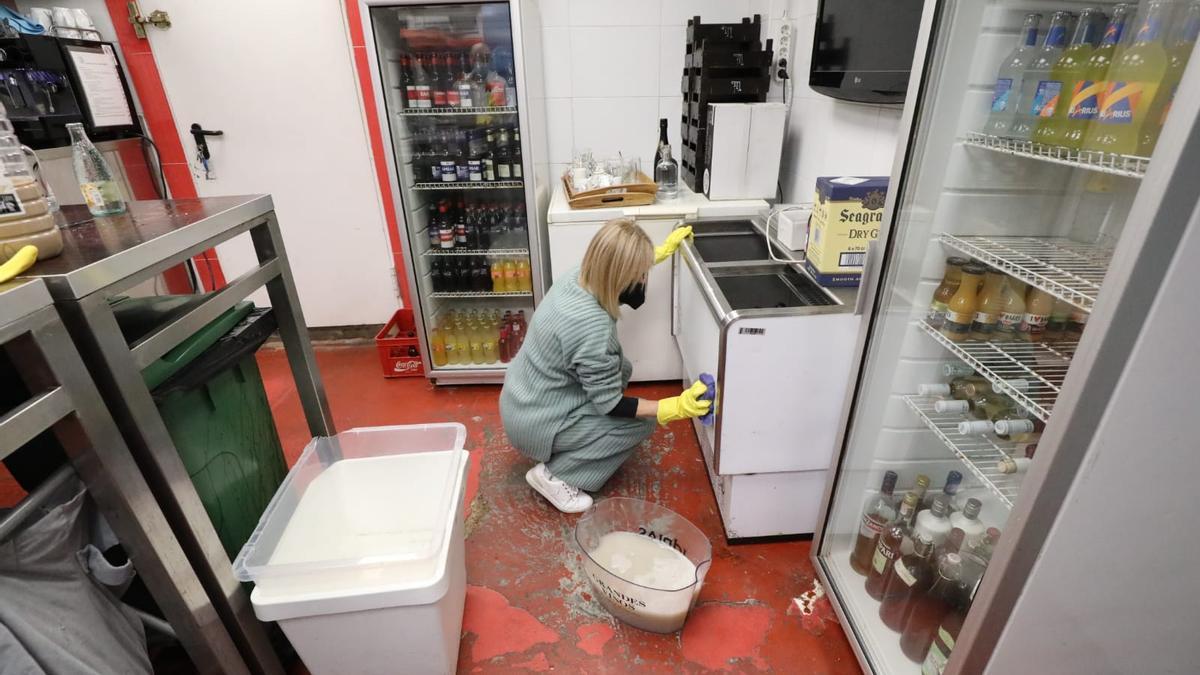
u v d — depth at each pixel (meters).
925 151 1.09
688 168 2.55
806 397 1.42
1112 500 0.74
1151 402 0.67
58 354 0.77
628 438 1.80
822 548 1.55
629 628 1.45
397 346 2.69
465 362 2.64
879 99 1.43
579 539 1.55
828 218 1.42
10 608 0.76
